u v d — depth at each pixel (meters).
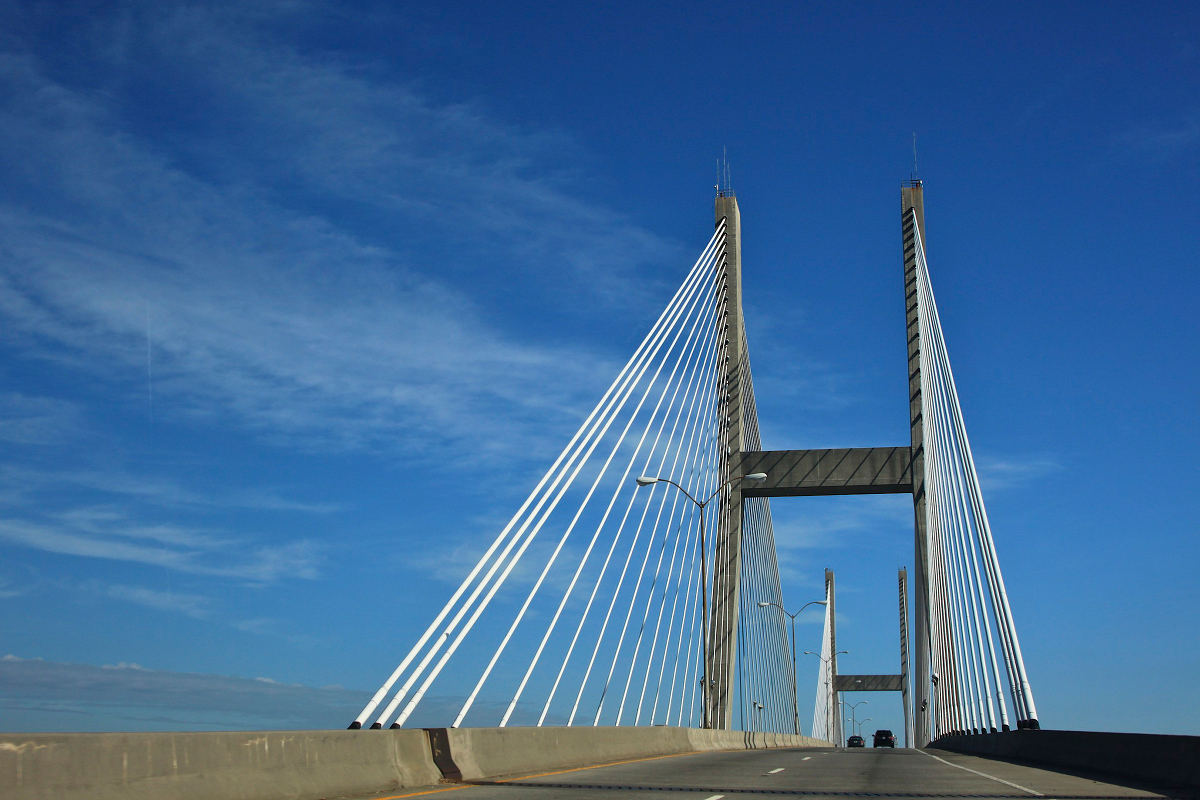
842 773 19.83
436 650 17.88
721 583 51.50
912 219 58.06
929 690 52.69
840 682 130.75
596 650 29.17
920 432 54.62
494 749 17.28
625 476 35.12
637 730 25.92
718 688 49.31
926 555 52.31
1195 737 15.98
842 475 54.38
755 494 55.47
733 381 56.09
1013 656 29.81
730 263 58.19
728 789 15.32
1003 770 21.56
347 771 12.68
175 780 9.62
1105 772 19.81
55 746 8.36
